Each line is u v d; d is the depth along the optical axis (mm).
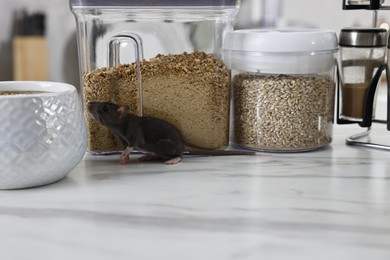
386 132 1039
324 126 924
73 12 888
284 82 891
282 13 2223
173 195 715
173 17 884
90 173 812
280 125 903
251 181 769
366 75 951
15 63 2254
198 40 900
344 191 727
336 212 656
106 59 889
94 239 590
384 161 864
